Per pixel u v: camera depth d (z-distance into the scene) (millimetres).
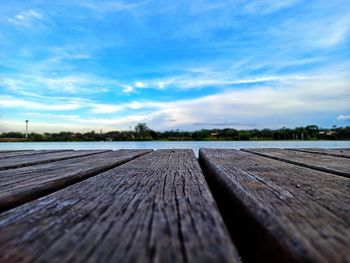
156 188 1174
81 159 2584
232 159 2443
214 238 615
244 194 1033
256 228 809
